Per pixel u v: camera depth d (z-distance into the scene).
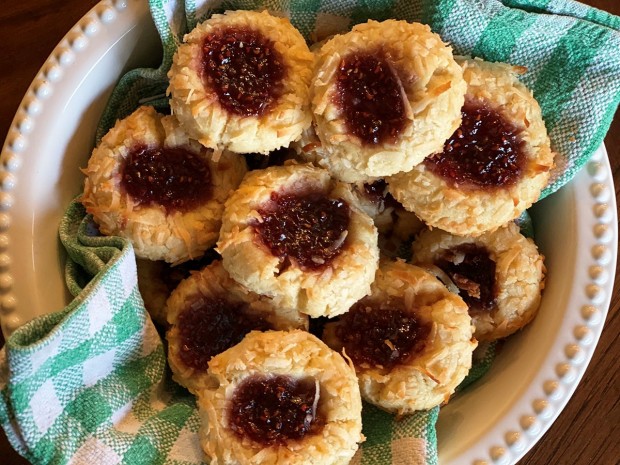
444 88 0.24
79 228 0.26
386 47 0.25
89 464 0.24
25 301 0.25
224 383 0.24
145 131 0.27
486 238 0.28
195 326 0.27
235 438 0.24
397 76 0.24
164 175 0.27
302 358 0.25
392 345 0.27
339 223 0.26
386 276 0.28
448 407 0.28
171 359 0.27
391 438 0.26
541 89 0.28
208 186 0.27
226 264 0.26
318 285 0.25
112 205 0.26
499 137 0.26
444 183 0.26
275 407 0.25
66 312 0.23
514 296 0.28
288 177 0.26
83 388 0.25
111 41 0.27
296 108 0.25
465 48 0.27
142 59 0.28
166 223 0.27
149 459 0.25
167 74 0.26
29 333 0.22
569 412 0.33
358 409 0.25
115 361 0.25
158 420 0.25
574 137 0.27
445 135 0.25
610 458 0.33
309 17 0.28
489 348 0.29
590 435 0.33
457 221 0.26
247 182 0.26
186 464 0.25
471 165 0.26
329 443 0.24
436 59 0.24
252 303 0.27
